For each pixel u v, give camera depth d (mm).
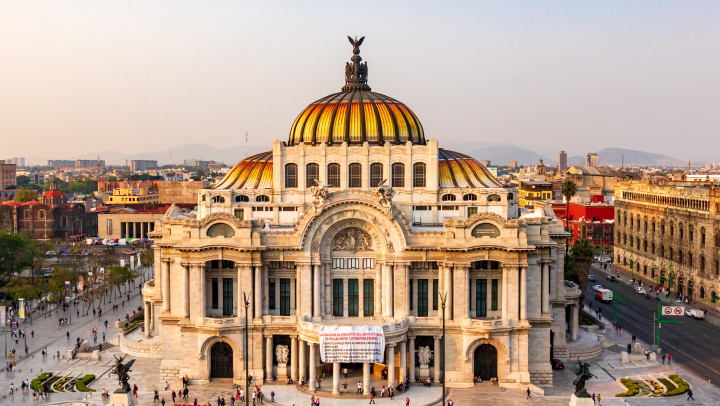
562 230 130125
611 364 130000
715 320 163250
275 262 119375
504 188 132625
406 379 115312
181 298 120938
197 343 118625
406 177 131000
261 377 118062
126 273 193500
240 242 117188
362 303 120625
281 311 120375
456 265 116125
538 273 118938
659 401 109812
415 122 140750
